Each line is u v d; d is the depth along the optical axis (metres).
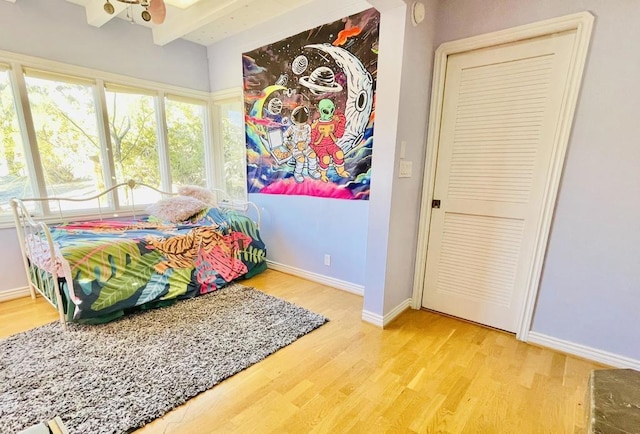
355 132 2.63
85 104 3.00
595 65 1.68
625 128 1.64
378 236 2.19
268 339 2.04
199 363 1.78
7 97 2.58
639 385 0.85
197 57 3.75
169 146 3.66
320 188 2.96
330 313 2.47
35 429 0.87
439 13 2.16
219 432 1.35
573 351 1.93
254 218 3.64
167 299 2.53
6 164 2.63
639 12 1.54
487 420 1.44
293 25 2.88
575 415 1.47
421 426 1.40
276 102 3.17
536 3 1.81
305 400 1.54
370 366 1.81
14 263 2.68
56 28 2.73
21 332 2.10
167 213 3.18
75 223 2.91
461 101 2.19
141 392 1.54
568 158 1.81
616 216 1.71
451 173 2.31
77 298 2.10
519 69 1.94
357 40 2.49
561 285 1.93
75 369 1.71
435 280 2.50
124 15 2.99
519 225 2.07
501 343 2.07
